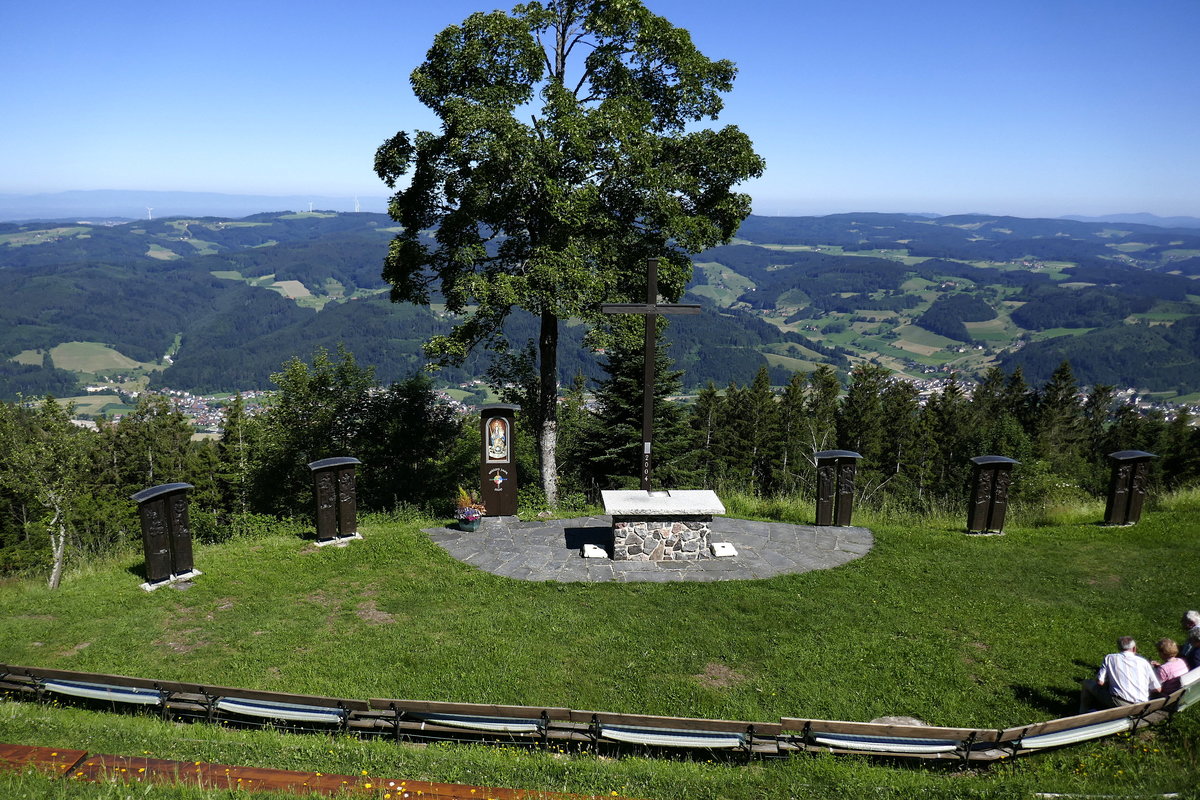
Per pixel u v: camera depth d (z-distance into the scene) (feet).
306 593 39.32
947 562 43.60
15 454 61.72
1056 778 22.39
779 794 21.33
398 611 36.94
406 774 22.00
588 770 22.34
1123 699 25.49
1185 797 19.93
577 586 39.99
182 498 41.01
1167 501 57.00
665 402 81.82
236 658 31.86
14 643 33.50
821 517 50.67
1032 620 35.40
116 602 37.93
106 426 134.82
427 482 77.87
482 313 53.88
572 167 52.06
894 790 21.20
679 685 29.43
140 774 21.27
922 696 28.58
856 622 35.37
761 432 164.35
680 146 55.06
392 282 61.41
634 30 53.31
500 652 32.19
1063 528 50.19
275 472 81.76
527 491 61.31
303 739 24.73
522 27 50.90
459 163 52.54
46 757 22.00
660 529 43.83
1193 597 37.93
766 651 32.30
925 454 158.71
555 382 62.49
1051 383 170.60
